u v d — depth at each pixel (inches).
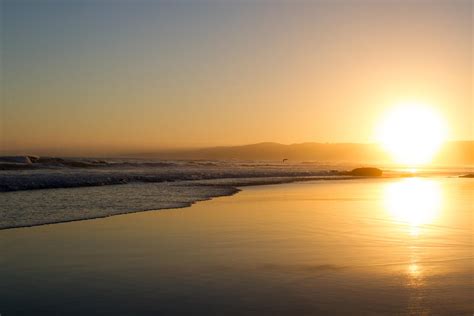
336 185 1711.4
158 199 1055.0
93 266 436.1
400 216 780.6
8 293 357.4
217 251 501.7
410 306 329.1
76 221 706.8
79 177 1579.7
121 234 599.5
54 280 390.6
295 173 2640.3
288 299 344.2
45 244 532.7
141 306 330.3
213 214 801.6
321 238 578.2
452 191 1401.3
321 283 383.9
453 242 551.2
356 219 743.7
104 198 1054.4
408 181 2084.2
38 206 884.6
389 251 501.7
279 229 643.5
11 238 566.3
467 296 350.0
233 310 323.0
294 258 469.7
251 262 453.4
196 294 355.6
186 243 543.8
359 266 437.7
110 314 316.5
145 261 455.5
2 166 2341.3
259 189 1460.4
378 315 313.3
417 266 438.6
